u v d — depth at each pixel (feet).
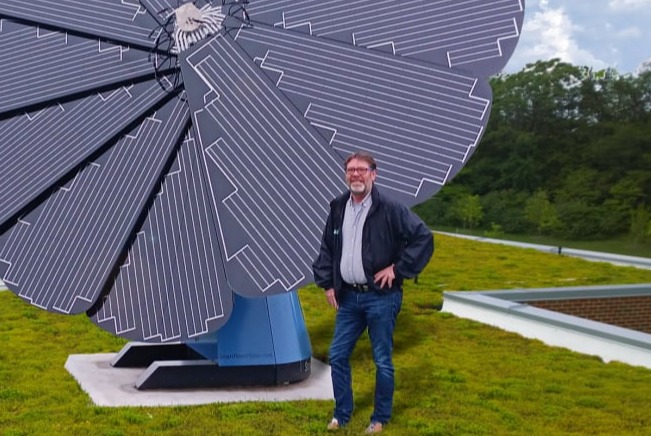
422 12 21.71
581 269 53.42
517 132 175.01
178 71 22.84
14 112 23.50
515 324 33.12
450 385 24.22
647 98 170.30
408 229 17.93
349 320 19.01
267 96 21.98
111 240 21.66
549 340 31.17
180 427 19.92
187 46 22.72
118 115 22.85
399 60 21.42
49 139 23.00
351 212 18.28
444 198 176.45
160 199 21.95
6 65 23.94
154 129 22.61
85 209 22.18
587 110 173.58
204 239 21.36
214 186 21.47
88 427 19.88
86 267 21.56
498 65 20.59
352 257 18.21
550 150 173.17
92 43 23.70
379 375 19.07
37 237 22.17
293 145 21.44
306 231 20.61
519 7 20.79
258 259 20.62
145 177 22.08
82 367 26.25
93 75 23.32
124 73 23.17
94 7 23.94
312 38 22.24
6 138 23.24
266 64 22.26
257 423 20.22
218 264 21.12
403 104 21.06
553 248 64.23
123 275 21.48
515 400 22.93
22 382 24.50
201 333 20.71
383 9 22.08
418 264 17.97
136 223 21.72
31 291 21.66
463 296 36.58
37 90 23.49
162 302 21.09
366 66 21.63
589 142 169.58
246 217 21.04
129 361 26.30
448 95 20.75
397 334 32.40
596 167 165.07
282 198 21.06
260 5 22.86
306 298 41.27
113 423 20.20
